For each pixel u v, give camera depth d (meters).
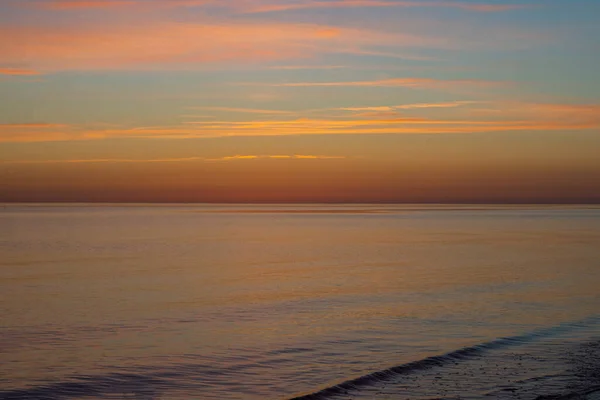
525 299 36.00
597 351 23.00
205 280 44.72
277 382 19.84
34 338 25.92
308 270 51.03
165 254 65.44
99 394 18.83
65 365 21.80
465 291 39.31
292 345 24.67
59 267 52.75
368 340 25.48
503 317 30.30
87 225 133.75
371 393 18.41
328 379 20.03
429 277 46.53
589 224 142.38
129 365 21.81
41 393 18.88
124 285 42.09
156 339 25.81
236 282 43.62
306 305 34.03
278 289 40.19
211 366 21.72
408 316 30.67
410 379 19.72
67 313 31.64
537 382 19.00
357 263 56.47
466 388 18.58
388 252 68.50
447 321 29.34
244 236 97.62
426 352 23.28
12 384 19.66
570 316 30.44
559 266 54.12
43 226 128.00
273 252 68.50
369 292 38.91
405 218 190.38
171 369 21.34
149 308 33.16
